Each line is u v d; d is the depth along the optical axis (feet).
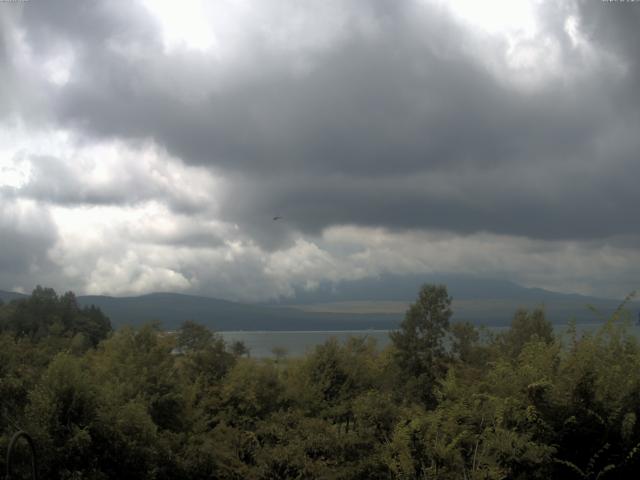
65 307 147.64
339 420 60.13
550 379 27.96
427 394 73.77
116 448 40.70
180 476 46.09
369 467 37.60
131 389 52.29
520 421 27.68
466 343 85.40
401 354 85.51
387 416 40.37
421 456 30.81
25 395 43.93
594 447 26.96
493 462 27.07
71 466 38.01
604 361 28.14
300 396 63.57
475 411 30.30
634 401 26.76
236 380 63.31
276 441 49.39
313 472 40.86
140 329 64.90
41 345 66.69
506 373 30.66
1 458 35.53
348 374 67.51
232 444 51.83
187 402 57.11
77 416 40.06
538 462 26.14
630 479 26.58
